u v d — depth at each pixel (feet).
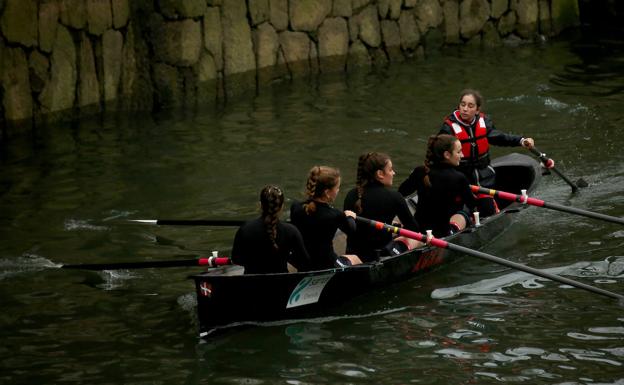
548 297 81.56
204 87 150.30
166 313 79.66
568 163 118.73
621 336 73.10
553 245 93.76
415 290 84.58
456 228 91.04
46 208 104.63
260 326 77.15
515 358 70.23
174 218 101.76
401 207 83.46
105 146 126.93
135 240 95.86
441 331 75.56
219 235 97.66
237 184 112.37
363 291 82.64
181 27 145.48
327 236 78.54
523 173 108.88
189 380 68.13
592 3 209.05
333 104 147.43
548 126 133.90
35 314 79.41
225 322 75.51
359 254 84.99
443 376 67.82
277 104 148.15
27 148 125.29
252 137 131.03
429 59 177.47
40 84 132.26
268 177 114.62
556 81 158.71
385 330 76.23
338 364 70.23
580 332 74.18
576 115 138.62
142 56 145.69
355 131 132.87
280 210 74.59
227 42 152.46
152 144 128.06
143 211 103.91
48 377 68.69
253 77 156.76
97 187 111.45
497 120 137.49
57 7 132.57
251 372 69.21
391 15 175.11
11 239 95.76
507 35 191.52
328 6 165.99
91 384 67.67
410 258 84.89
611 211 101.76
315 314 79.61
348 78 164.04
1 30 125.49
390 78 163.43
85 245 94.43
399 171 116.16
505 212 96.12
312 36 164.86
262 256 75.15
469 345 72.69
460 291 83.97
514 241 95.55
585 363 69.00
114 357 71.77
